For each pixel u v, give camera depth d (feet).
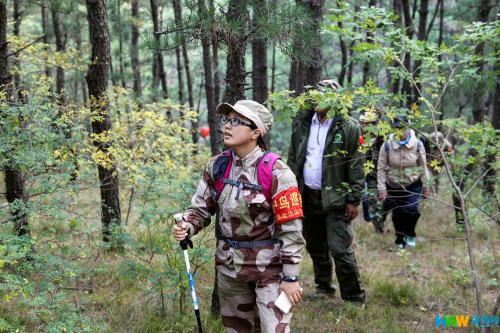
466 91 27.53
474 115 28.07
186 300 14.07
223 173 9.43
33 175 13.10
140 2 45.03
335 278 17.34
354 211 14.25
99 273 15.62
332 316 14.25
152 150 20.62
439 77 12.90
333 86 14.02
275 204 9.02
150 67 55.57
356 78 59.21
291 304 9.01
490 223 22.11
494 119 24.77
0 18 16.33
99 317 12.23
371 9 12.49
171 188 13.64
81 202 13.67
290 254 8.97
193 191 13.50
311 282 17.33
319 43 14.84
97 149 16.62
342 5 12.52
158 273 13.12
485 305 15.35
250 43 14.02
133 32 44.27
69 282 14.17
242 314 9.82
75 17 37.37
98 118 16.76
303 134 14.92
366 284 16.98
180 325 12.50
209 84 31.40
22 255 10.43
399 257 20.54
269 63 62.23
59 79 27.43
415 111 12.39
